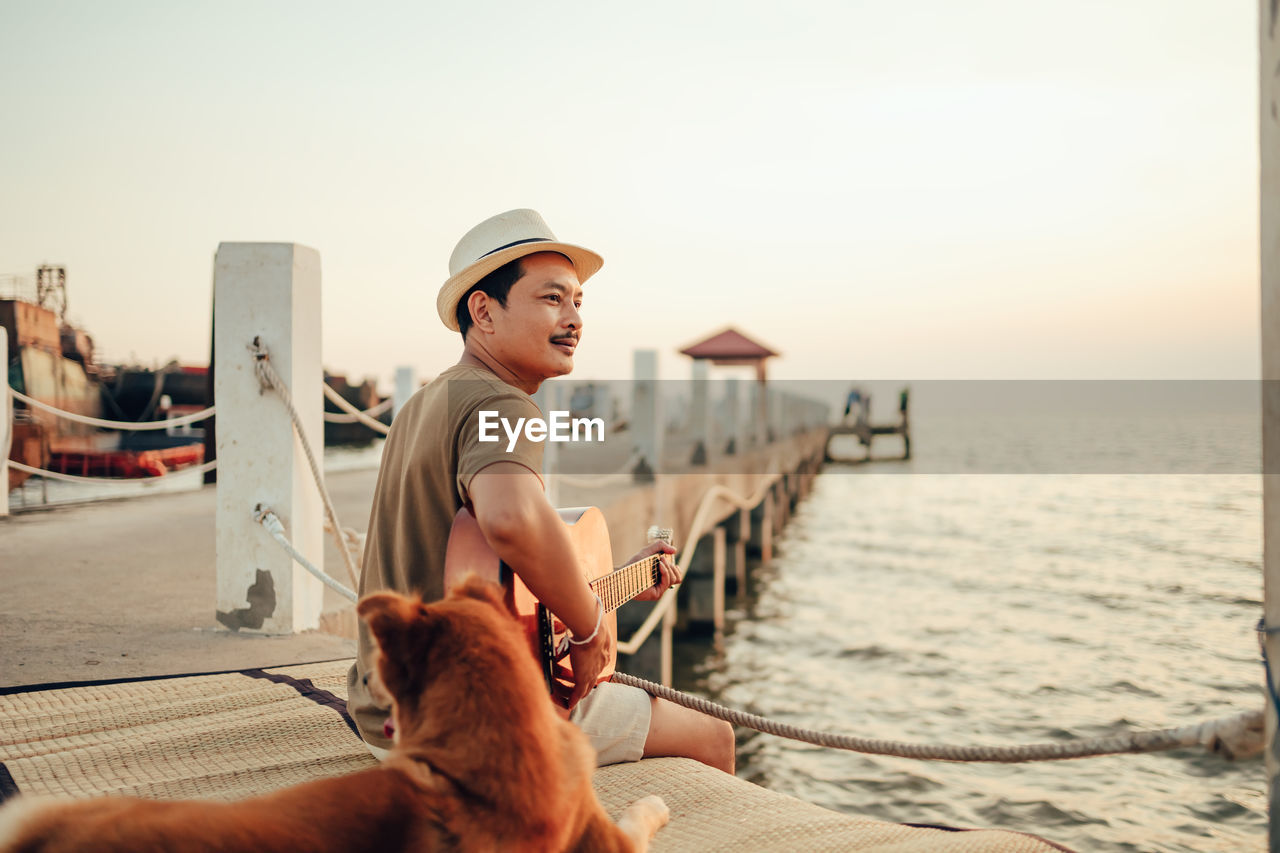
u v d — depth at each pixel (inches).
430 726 52.2
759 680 379.2
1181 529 867.4
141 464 577.0
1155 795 235.1
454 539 77.5
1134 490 1352.1
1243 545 742.5
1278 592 53.3
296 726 104.7
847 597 562.9
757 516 702.5
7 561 235.3
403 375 425.1
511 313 86.3
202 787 86.7
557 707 82.0
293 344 167.9
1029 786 246.2
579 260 92.6
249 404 168.4
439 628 54.7
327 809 46.5
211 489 446.6
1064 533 845.2
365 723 83.4
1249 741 56.7
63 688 122.0
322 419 178.5
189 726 104.9
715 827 77.9
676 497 444.8
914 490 1401.3
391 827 48.0
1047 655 391.5
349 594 154.4
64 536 280.5
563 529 74.8
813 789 255.0
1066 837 213.6
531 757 52.7
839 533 882.8
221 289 167.5
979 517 1007.6
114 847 40.3
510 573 77.9
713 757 98.3
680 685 377.1
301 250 169.9
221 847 41.6
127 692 119.9
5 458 320.8
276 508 168.1
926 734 300.5
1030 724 303.9
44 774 89.5
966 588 573.3
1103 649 397.7
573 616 76.4
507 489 71.7
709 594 481.4
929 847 73.0
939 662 389.7
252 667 143.0
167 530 294.2
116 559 239.8
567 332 88.7
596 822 62.3
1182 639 412.5
